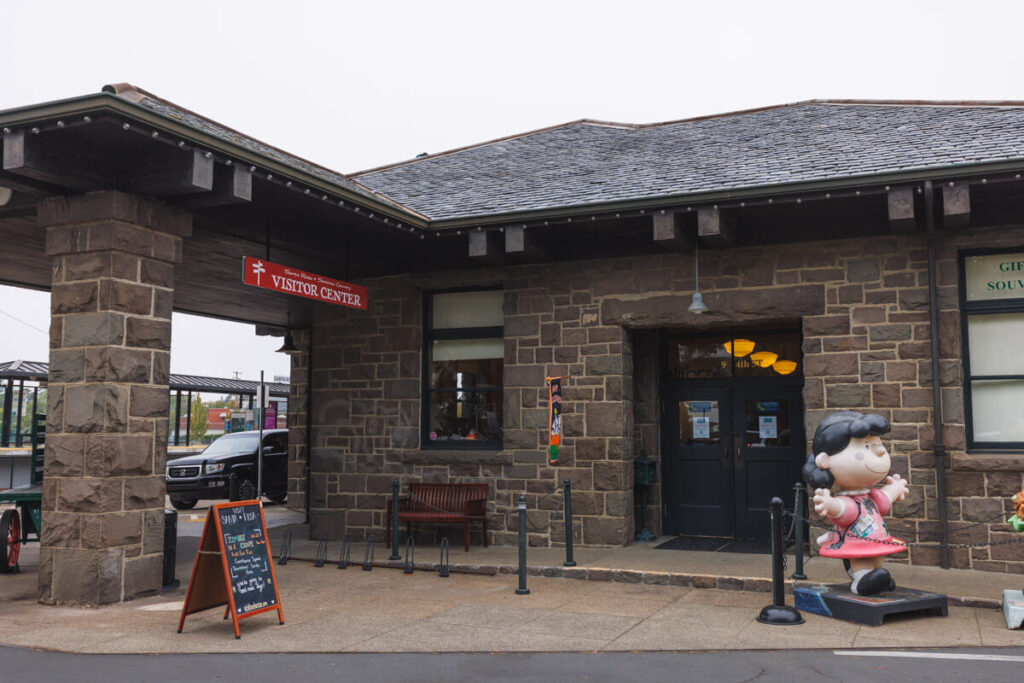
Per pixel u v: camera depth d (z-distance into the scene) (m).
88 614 7.38
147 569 8.12
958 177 8.16
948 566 8.88
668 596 8.21
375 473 11.77
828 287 9.66
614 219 9.74
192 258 11.77
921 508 9.09
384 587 8.70
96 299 7.86
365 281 12.11
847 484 7.38
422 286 11.75
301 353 17.77
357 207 9.32
